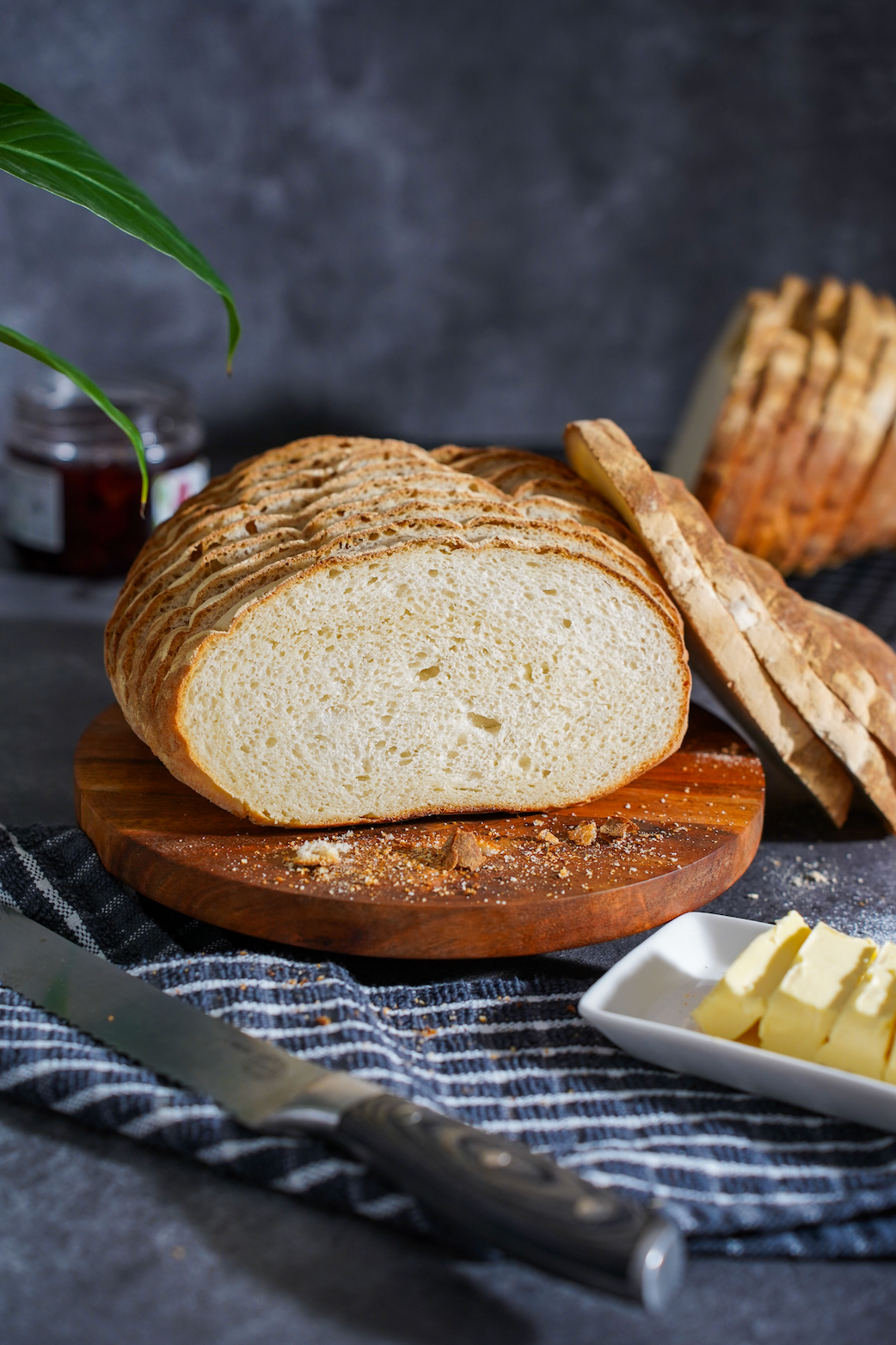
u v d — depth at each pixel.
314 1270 0.81
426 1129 0.82
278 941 0.94
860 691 1.01
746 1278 0.81
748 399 1.31
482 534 0.98
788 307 1.38
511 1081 0.88
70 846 1.00
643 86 1.59
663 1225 0.77
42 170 0.96
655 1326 0.80
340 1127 0.83
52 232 1.51
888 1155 0.84
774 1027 0.87
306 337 1.64
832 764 1.04
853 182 1.66
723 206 1.66
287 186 1.56
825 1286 0.81
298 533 0.99
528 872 0.95
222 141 1.52
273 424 1.67
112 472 1.33
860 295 1.38
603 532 1.02
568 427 1.04
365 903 0.92
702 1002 0.90
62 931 0.96
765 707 1.01
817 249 1.69
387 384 1.68
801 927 0.90
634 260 1.67
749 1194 0.82
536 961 0.96
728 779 1.04
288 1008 0.90
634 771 1.01
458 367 1.69
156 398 1.36
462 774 0.99
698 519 1.01
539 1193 0.79
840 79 1.60
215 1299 0.80
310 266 1.60
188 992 0.91
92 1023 0.89
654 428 1.76
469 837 0.96
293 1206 0.83
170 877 0.95
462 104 1.57
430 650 0.98
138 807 0.99
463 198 1.61
